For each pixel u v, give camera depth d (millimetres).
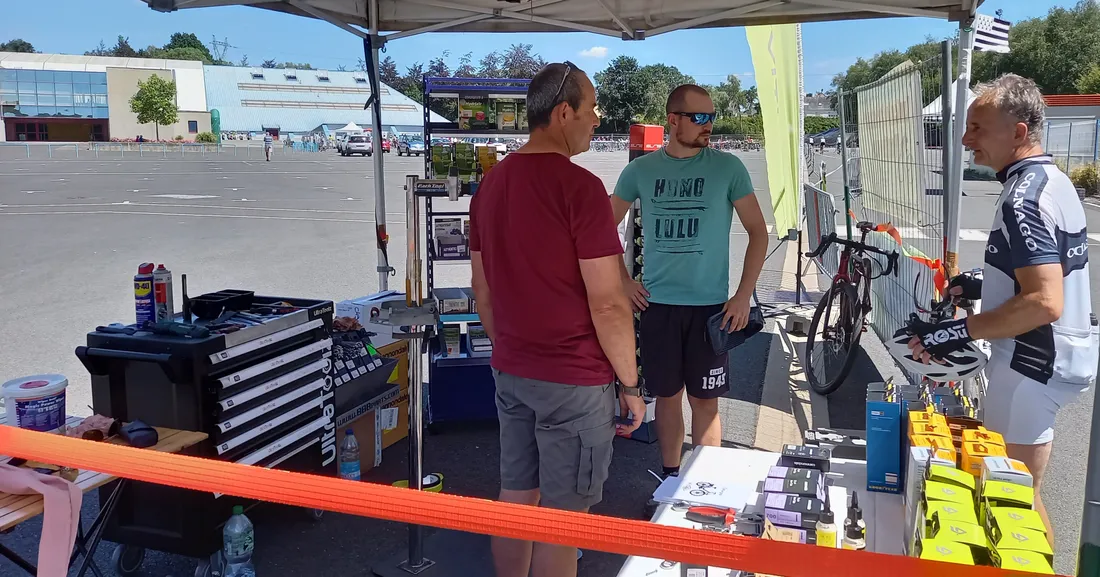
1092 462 1585
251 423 3340
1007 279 2584
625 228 4805
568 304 2592
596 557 3643
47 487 2291
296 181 28109
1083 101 25906
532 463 2795
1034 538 1954
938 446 2482
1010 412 2643
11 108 72875
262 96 85750
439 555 3535
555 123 2590
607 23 5082
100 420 2822
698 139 3754
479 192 2816
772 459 3057
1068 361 2549
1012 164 2621
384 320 3178
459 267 11500
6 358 6715
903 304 5633
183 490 3178
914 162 5215
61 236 14180
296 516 3943
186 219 16891
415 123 80125
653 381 3936
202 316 3584
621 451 4871
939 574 1545
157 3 3922
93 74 74875
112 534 3309
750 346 7156
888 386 3088
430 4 4914
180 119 77000
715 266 3805
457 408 5055
